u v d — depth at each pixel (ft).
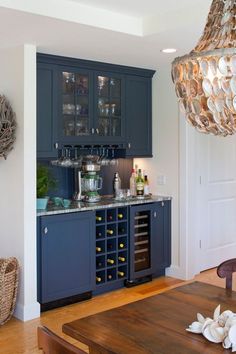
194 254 16.70
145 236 15.99
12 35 11.39
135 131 16.53
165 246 16.56
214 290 7.77
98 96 15.26
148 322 6.40
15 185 12.76
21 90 12.44
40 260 12.97
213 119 5.26
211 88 5.01
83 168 15.39
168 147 16.62
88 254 14.10
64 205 14.05
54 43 12.27
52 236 13.17
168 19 11.02
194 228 16.62
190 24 10.66
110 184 17.08
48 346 5.03
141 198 16.19
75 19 10.34
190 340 5.78
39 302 13.05
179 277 16.51
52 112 13.94
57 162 15.02
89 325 6.32
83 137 14.87
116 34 11.39
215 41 5.20
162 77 16.65
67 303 13.84
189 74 5.25
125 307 7.00
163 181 16.84
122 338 5.88
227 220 18.39
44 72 13.70
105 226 14.69
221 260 18.24
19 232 12.68
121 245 15.26
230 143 18.30
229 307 6.95
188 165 16.15
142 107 16.71
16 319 12.70
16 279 12.43
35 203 12.72
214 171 17.66
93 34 11.37
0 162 13.23
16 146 12.66
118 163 17.33
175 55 13.89
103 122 15.49
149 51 13.35
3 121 12.29
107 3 10.45
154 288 15.49
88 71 14.88
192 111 5.45
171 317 6.57
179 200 16.38
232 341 5.47
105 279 14.85
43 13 9.81
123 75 15.96
